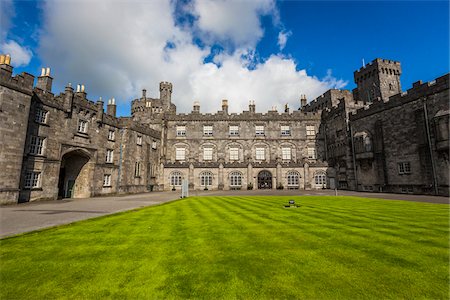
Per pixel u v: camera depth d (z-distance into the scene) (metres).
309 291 4.57
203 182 46.56
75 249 7.09
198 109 53.25
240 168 46.72
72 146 29.92
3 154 21.42
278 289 4.66
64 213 14.65
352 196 26.78
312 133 51.31
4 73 21.84
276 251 6.74
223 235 8.48
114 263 6.02
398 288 4.60
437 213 12.86
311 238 7.95
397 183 32.75
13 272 5.54
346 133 42.72
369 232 8.59
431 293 4.40
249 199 23.19
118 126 38.09
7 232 9.26
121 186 37.06
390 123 34.16
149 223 10.81
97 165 33.47
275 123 51.94
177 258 6.31
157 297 4.44
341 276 5.14
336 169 45.62
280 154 50.75
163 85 73.94
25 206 19.59
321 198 23.86
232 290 4.65
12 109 22.28
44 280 5.14
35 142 25.86
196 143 51.31
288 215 12.60
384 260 5.93
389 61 55.16
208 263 5.96
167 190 46.50
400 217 11.63
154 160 46.47
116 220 11.74
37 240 8.05
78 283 5.01
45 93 27.00
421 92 29.89
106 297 4.46
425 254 6.27
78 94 31.97
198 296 4.46
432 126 28.45
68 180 32.19
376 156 36.09
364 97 58.09
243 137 51.47
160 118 51.56
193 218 12.03
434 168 27.95
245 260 6.12
